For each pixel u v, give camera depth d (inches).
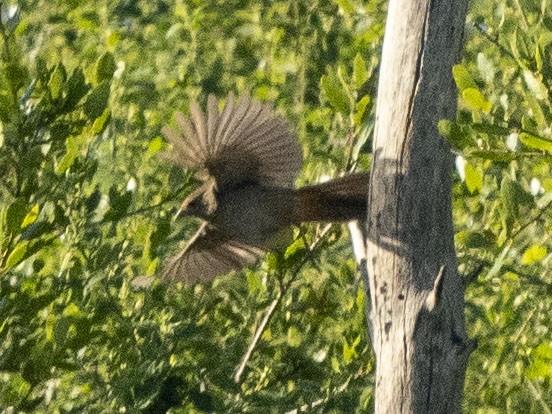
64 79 407.5
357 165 468.4
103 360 509.4
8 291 413.4
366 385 512.7
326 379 510.0
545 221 496.1
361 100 442.6
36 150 401.1
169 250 512.4
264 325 454.0
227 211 387.2
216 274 415.5
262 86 641.6
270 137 371.9
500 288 537.6
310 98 643.5
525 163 530.9
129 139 591.5
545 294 509.0
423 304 355.6
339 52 639.8
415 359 354.9
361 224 386.3
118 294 505.7
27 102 413.1
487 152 371.6
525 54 389.1
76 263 471.5
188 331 498.3
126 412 484.7
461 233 401.7
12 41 408.2
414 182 359.3
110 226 488.1
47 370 413.7
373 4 636.1
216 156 377.1
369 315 368.2
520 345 527.2
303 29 652.7
